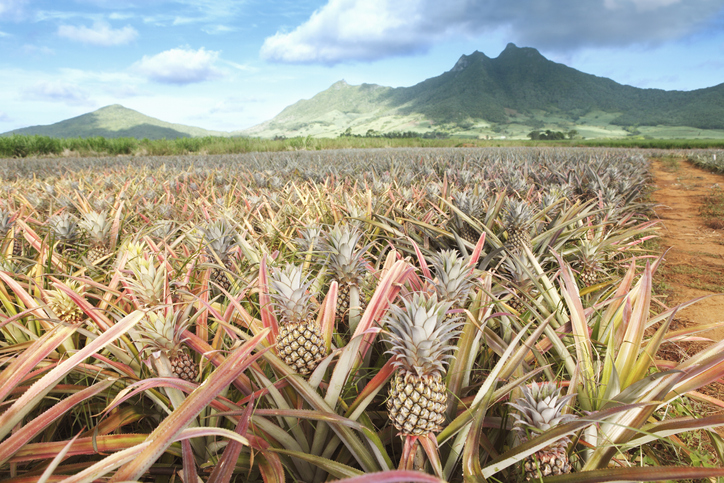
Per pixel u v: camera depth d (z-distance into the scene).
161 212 2.69
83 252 1.76
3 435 0.74
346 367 0.88
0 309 1.30
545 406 0.78
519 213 1.85
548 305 1.31
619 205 3.54
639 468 0.67
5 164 8.12
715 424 0.72
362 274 1.42
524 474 0.79
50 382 0.78
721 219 4.10
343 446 0.95
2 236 1.89
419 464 0.81
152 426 1.08
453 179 4.54
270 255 1.55
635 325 0.94
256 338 0.87
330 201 2.76
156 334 0.88
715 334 1.71
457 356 0.96
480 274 1.31
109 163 8.62
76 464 0.82
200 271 1.57
